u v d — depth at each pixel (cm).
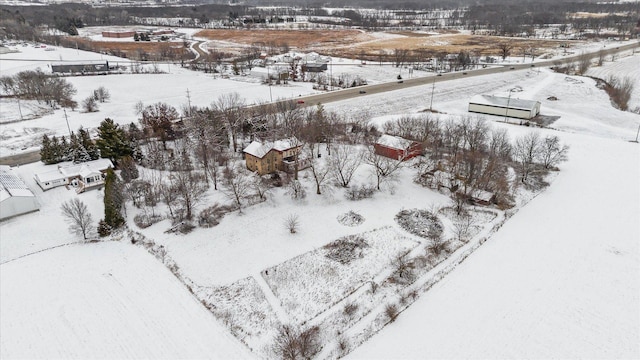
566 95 15038
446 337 4903
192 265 5962
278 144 8538
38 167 8875
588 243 6581
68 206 6744
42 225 6962
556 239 6681
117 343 4803
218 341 4803
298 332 4872
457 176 8169
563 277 5872
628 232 6838
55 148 8956
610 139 10612
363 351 4697
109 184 6769
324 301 5369
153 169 8781
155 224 6900
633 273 5938
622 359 4644
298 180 8169
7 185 7544
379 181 8019
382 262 6081
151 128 10169
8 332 4959
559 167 9106
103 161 8631
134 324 5050
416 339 4866
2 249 6372
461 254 6328
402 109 13350
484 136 9506
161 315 5172
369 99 14262
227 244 6397
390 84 16500
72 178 8194
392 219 7112
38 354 4681
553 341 4881
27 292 5556
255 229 6756
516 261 6184
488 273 5941
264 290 5516
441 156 9200
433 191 8006
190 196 7256
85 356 4650
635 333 4981
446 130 9925
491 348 4775
